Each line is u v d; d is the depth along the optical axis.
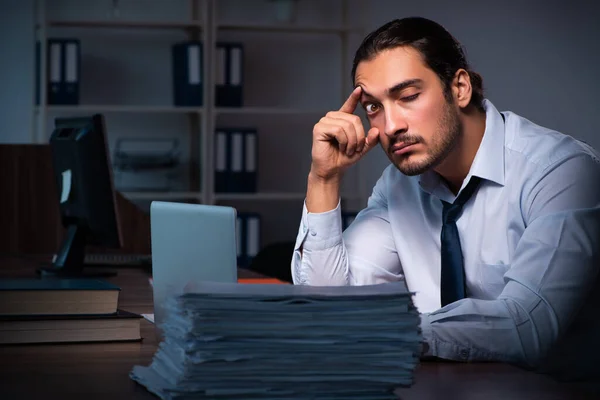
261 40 5.21
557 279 1.40
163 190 5.07
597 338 1.66
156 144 5.10
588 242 1.45
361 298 0.91
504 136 1.70
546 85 5.26
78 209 2.65
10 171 3.39
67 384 1.06
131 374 1.09
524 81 5.25
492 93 5.25
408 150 1.58
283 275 3.26
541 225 1.47
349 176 5.28
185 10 5.08
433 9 5.24
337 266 1.74
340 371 0.90
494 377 1.13
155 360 1.06
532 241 1.44
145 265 2.83
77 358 1.24
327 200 1.73
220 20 4.85
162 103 5.10
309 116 5.29
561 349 1.66
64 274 2.60
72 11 5.01
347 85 5.20
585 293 1.43
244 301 0.90
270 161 5.27
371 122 1.65
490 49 5.24
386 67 1.56
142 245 3.44
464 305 1.29
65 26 4.85
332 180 1.72
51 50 4.62
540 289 1.38
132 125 5.08
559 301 1.38
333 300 0.91
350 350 0.91
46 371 1.15
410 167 1.59
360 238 1.89
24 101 4.94
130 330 1.39
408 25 1.59
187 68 4.71
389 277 1.89
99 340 1.38
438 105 1.57
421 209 1.86
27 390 1.03
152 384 0.99
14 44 4.92
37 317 1.36
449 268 1.70
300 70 5.26
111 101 5.05
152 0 5.06
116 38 5.05
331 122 1.67
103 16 5.04
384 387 0.91
